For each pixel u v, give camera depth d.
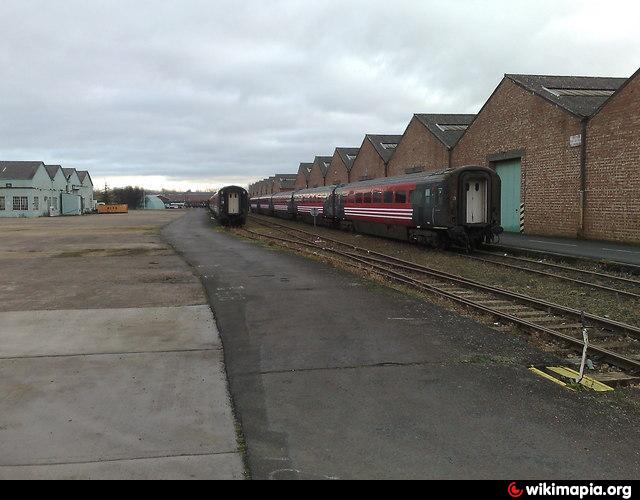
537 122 25.02
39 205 70.69
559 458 3.93
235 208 39.53
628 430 4.43
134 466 3.74
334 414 4.68
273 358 6.29
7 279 12.49
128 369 5.83
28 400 4.94
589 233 22.00
